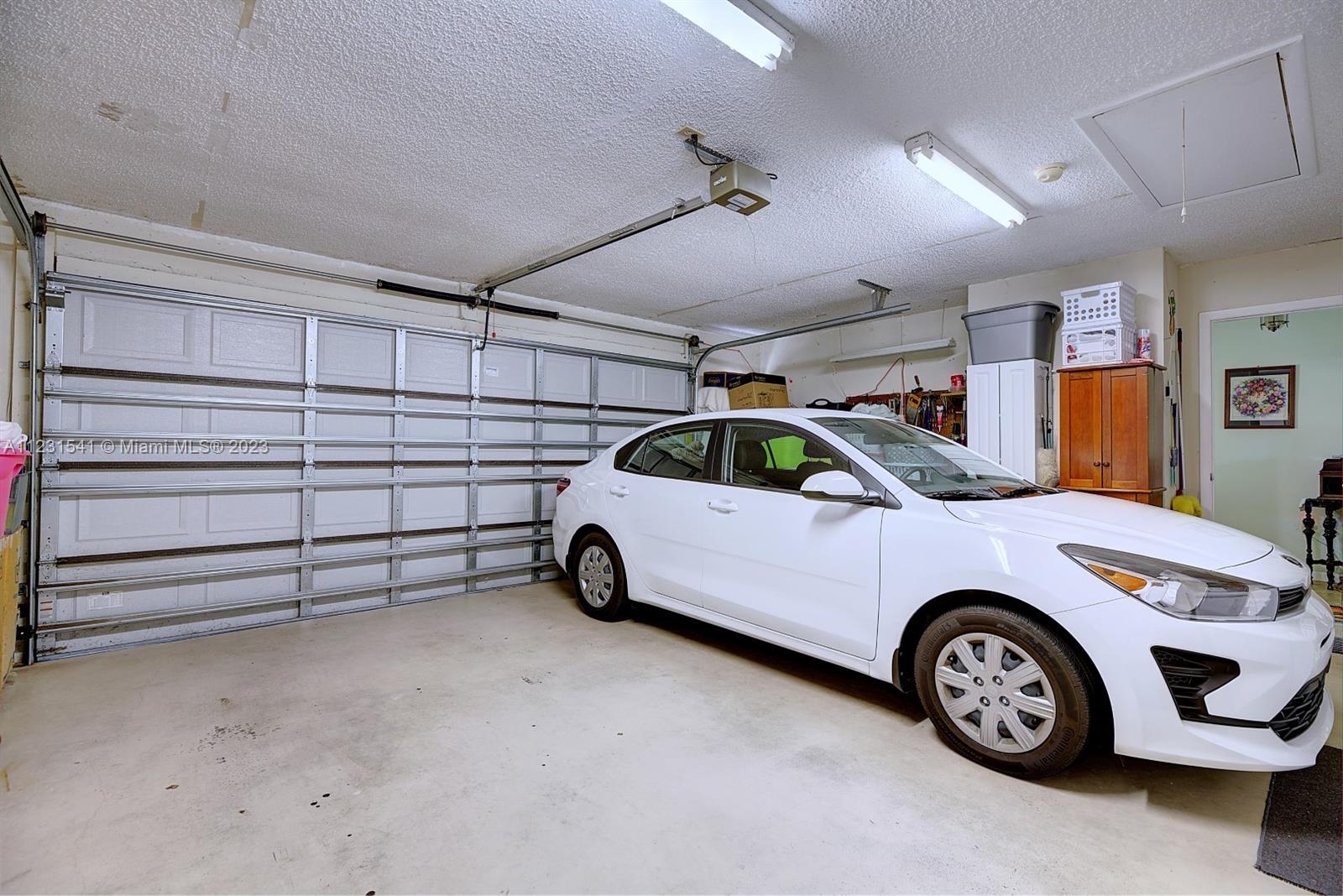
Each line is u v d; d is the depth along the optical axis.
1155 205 3.44
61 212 3.37
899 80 2.31
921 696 2.32
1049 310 4.44
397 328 4.59
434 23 1.98
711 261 4.46
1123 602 1.88
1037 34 2.06
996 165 2.98
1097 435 4.03
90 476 3.42
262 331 4.02
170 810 1.91
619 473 3.90
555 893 1.56
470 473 4.98
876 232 3.85
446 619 4.14
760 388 6.39
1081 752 1.94
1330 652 1.97
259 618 3.98
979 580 2.15
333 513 4.29
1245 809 1.92
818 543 2.67
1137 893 1.56
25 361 3.23
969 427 4.71
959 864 1.67
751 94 2.40
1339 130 2.65
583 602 4.14
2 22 1.95
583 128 2.65
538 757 2.25
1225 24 2.01
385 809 1.92
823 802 1.96
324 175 3.07
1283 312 4.17
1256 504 5.09
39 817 1.86
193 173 3.04
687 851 1.72
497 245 4.12
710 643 3.60
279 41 2.07
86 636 3.42
